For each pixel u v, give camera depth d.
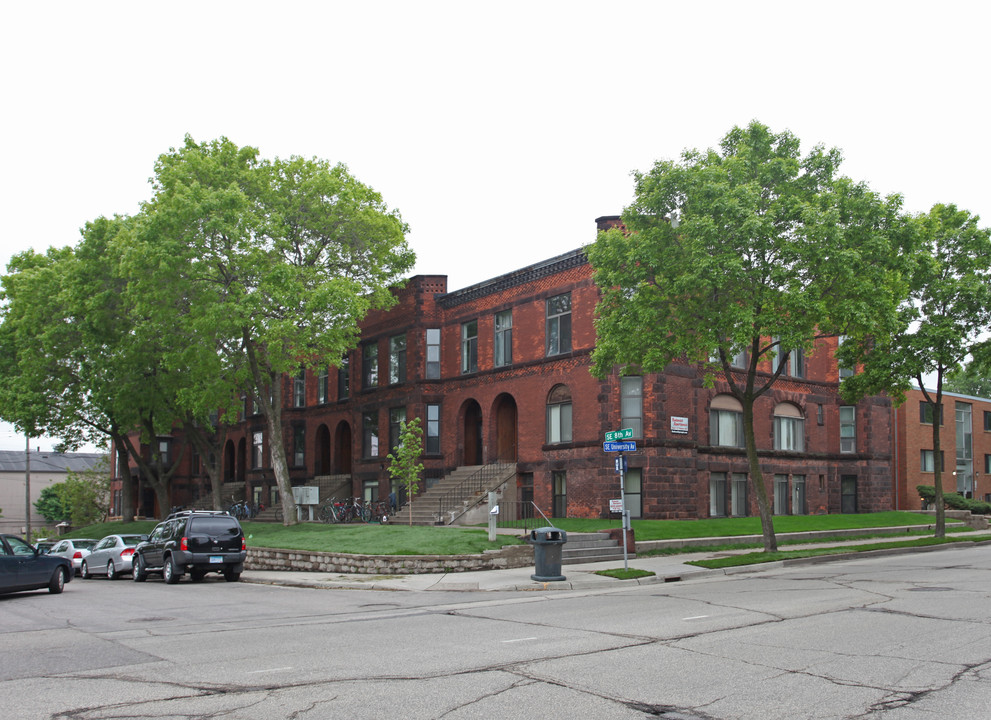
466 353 39.50
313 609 16.44
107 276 36.84
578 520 30.88
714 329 23.14
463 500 34.72
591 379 32.53
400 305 42.25
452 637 12.13
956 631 11.76
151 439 46.62
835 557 25.25
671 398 32.09
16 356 44.41
